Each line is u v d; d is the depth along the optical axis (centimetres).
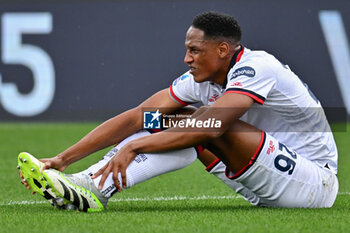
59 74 4072
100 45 4044
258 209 1208
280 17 3891
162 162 1146
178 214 1138
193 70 1191
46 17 4069
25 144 3070
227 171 1188
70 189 1108
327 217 1090
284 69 1195
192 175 2092
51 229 986
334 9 3900
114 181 1134
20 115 4103
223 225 1015
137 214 1131
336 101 3897
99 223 1030
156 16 3991
